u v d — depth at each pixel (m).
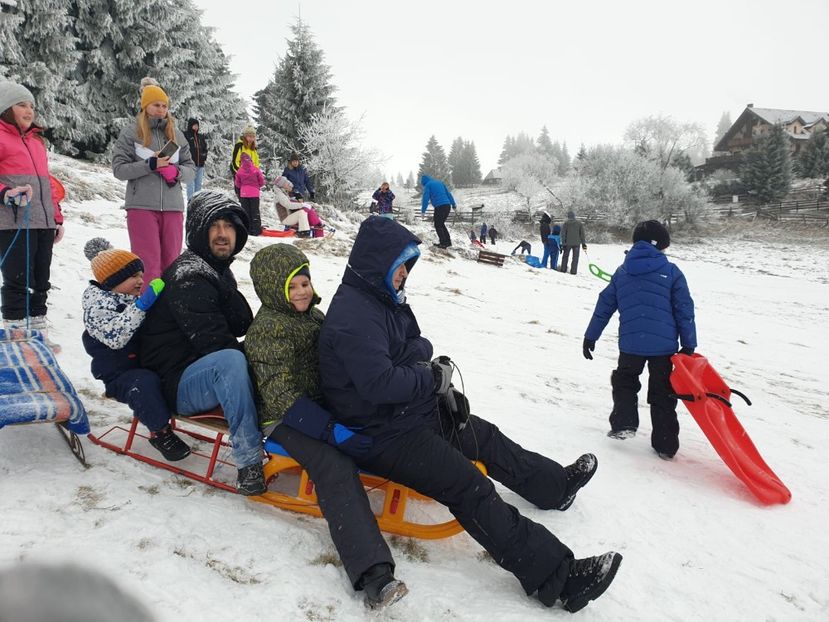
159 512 2.56
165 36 21.02
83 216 9.75
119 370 2.94
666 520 3.12
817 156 61.53
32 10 17.06
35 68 16.81
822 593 2.60
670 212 45.94
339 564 2.42
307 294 2.73
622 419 4.01
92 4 19.34
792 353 9.60
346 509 2.31
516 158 78.38
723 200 56.50
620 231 46.25
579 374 6.18
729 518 3.21
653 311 3.92
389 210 18.50
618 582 2.54
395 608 2.20
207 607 2.03
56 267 6.61
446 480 2.47
